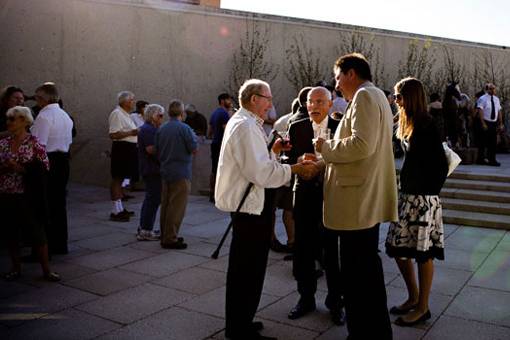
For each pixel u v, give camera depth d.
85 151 10.94
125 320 4.01
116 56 12.10
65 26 11.63
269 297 4.56
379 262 3.36
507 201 7.96
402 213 3.95
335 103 9.06
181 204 6.12
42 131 5.44
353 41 14.16
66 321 3.97
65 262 5.52
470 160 10.71
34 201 4.80
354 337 3.36
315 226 4.11
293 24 13.64
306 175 3.70
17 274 4.96
